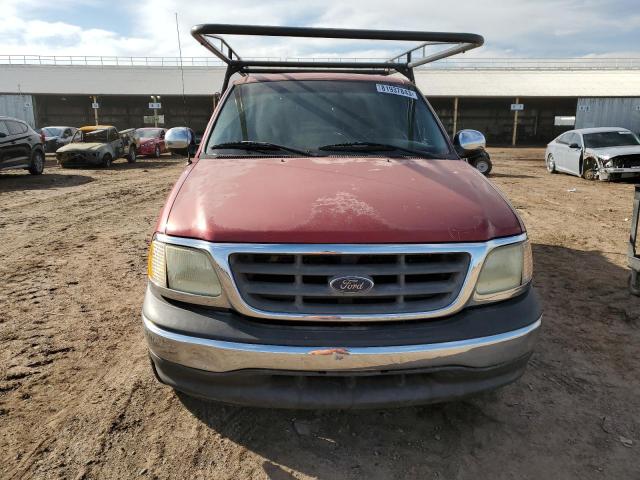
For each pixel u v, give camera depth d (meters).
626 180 13.51
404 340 2.14
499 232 2.33
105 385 3.06
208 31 3.21
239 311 2.18
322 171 2.81
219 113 3.58
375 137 3.41
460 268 2.22
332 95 3.69
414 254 2.16
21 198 10.23
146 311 2.36
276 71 4.50
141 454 2.46
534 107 44.75
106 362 3.35
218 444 2.54
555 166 15.62
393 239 2.15
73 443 2.53
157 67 43.50
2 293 4.60
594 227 7.64
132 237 6.88
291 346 2.11
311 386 2.21
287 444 2.54
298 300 2.16
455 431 2.66
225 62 4.36
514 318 2.30
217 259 2.17
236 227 2.20
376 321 2.17
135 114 43.72
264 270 2.16
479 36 3.41
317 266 2.14
